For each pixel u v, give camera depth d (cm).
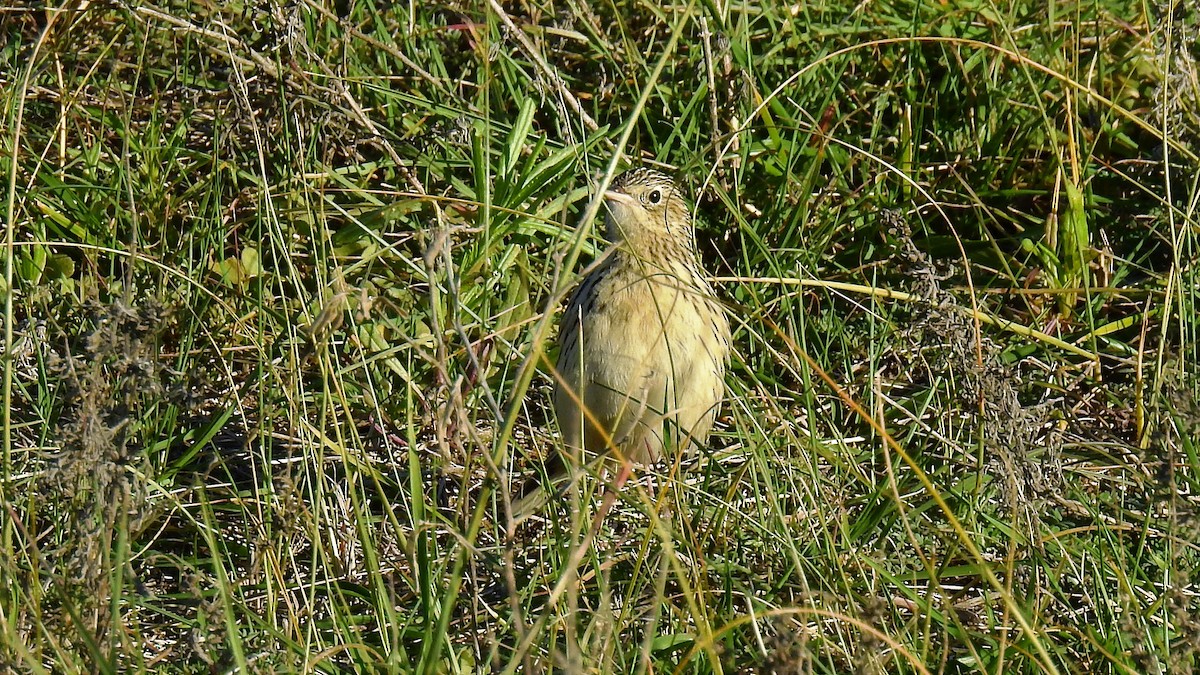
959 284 1242
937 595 908
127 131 973
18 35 1265
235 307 1096
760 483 991
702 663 807
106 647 729
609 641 731
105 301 1059
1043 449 930
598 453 1103
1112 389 1156
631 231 1064
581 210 1234
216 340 1091
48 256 1126
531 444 1108
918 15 1342
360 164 1212
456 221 1200
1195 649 742
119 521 782
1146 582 873
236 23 1237
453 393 735
